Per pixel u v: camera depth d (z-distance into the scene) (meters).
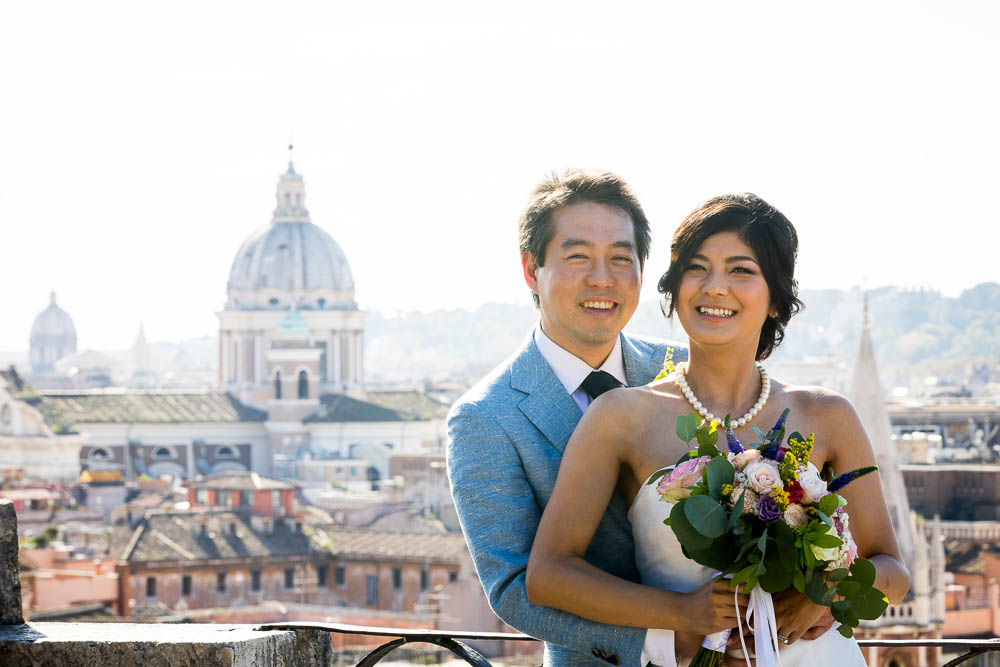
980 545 83.81
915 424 166.25
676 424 4.79
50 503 111.50
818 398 5.25
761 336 5.34
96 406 189.12
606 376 5.60
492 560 5.15
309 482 165.38
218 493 98.62
